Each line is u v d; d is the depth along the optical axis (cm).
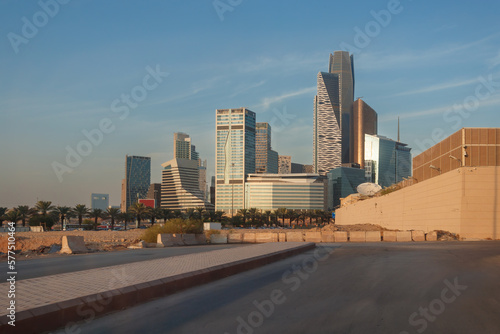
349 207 10269
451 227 4197
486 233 3916
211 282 1107
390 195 6606
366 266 1456
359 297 850
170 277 966
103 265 1530
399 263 1550
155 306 779
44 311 618
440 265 1462
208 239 4297
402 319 661
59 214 13300
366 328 605
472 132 4181
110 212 14812
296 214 19250
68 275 1009
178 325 628
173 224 3834
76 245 2664
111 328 616
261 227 18488
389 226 6638
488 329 604
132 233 8519
